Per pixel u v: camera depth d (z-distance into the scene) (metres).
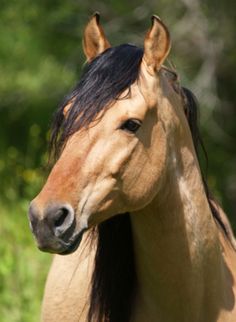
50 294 8.22
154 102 6.70
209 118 24.73
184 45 24.41
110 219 7.24
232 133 26.20
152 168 6.70
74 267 8.11
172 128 6.88
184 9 24.48
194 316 7.11
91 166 6.44
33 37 25.98
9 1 26.02
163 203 6.92
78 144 6.46
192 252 7.00
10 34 25.94
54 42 26.12
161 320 7.20
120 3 25.30
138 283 7.33
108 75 6.61
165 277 7.02
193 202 7.05
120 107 6.53
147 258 7.06
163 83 6.95
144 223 6.98
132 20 24.81
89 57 7.40
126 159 6.54
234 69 25.31
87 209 6.44
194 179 7.09
